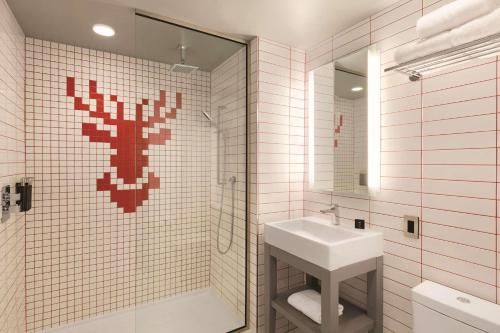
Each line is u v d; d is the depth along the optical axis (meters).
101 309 2.16
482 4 0.88
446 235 1.22
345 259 1.33
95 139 2.12
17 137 1.67
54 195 1.98
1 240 1.37
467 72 1.15
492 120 1.08
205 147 2.05
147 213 2.09
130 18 1.63
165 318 2.05
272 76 1.89
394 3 1.43
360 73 1.60
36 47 1.91
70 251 2.04
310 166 1.99
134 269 2.28
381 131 1.51
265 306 1.75
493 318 0.96
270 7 1.48
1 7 1.36
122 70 2.21
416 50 1.09
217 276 2.16
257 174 1.84
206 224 2.16
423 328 1.15
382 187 1.51
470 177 1.14
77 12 1.56
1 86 1.34
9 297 1.53
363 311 1.58
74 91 2.04
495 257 1.07
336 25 1.68
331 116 1.81
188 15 1.57
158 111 2.04
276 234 1.65
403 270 1.40
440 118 1.24
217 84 2.00
